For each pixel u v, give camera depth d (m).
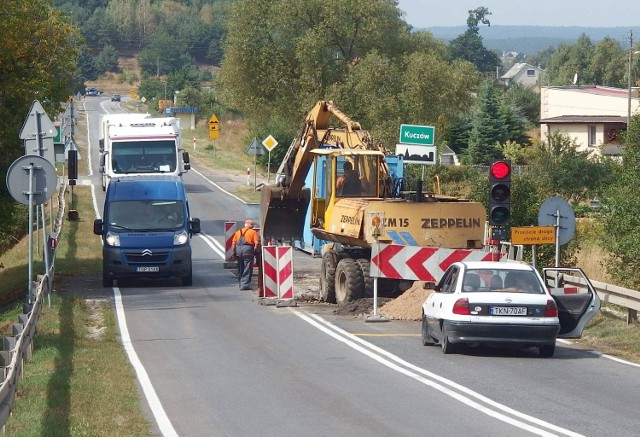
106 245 41.44
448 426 16.69
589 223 55.66
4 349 20.75
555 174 76.69
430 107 83.19
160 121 63.47
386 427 16.67
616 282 37.66
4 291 43.62
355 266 34.28
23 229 66.81
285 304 35.41
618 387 20.55
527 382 21.06
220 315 33.22
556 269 27.47
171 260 41.38
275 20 83.94
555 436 15.85
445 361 23.91
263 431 16.53
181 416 17.83
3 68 40.16
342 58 85.50
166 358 24.61
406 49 87.25
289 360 24.11
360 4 82.56
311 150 39.91
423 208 33.25
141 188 43.25
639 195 37.09
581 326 26.77
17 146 40.75
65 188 80.88
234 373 22.34
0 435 15.10
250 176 102.81
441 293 25.52
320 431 16.45
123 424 17.06
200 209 76.06
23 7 39.62
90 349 25.42
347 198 36.44
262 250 36.75
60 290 40.59
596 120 121.88
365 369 22.73
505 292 24.31
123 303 36.72
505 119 124.44
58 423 16.69
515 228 31.62
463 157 124.00
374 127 82.25
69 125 76.94
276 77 85.31
